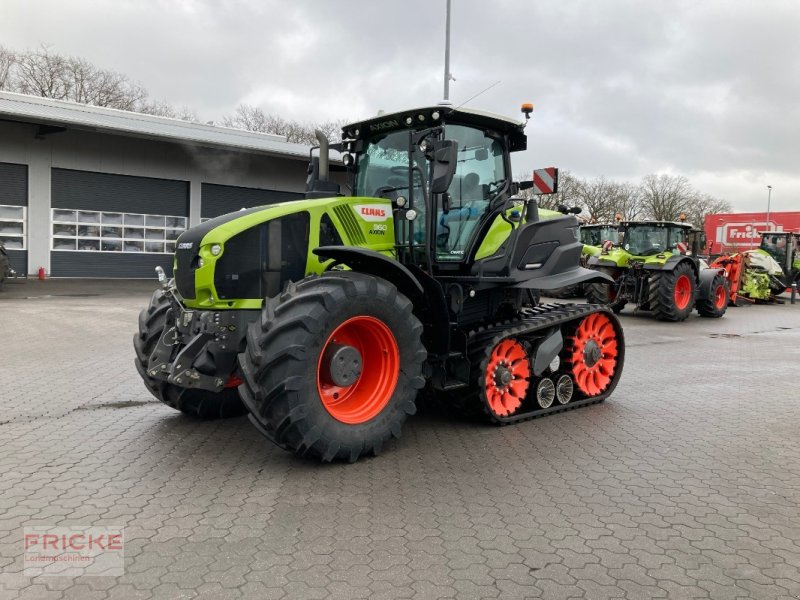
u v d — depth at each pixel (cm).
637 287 1455
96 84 4503
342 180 644
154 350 485
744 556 321
